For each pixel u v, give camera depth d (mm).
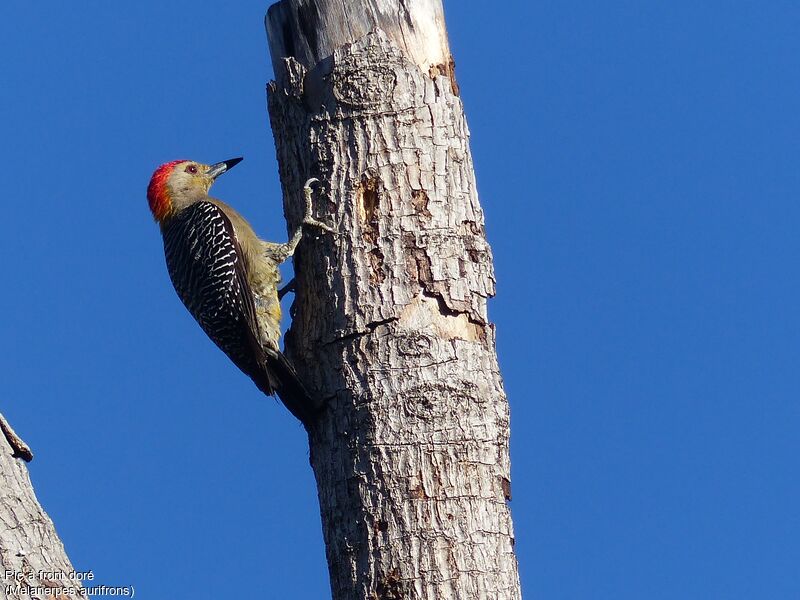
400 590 9688
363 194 10891
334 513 10188
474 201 11008
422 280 10492
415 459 9961
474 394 10242
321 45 11227
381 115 10922
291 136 11406
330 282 10711
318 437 10523
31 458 7934
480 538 9875
